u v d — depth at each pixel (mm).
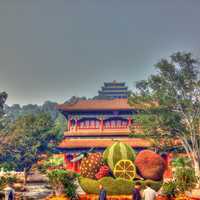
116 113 94438
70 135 93312
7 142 80750
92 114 95500
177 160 64250
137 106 65312
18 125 82312
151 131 64438
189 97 61250
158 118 62281
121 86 184750
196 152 59406
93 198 35312
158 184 37094
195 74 61219
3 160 80562
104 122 94875
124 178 37500
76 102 98250
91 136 93000
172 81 61875
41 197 46750
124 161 37750
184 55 60906
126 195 36438
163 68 61656
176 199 34469
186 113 61219
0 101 91125
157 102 64188
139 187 26188
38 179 77000
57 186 36031
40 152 85062
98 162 37906
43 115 84375
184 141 64125
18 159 78312
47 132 82688
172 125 61719
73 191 35844
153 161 37781
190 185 37406
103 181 36781
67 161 88750
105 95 184250
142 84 64250
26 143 80688
